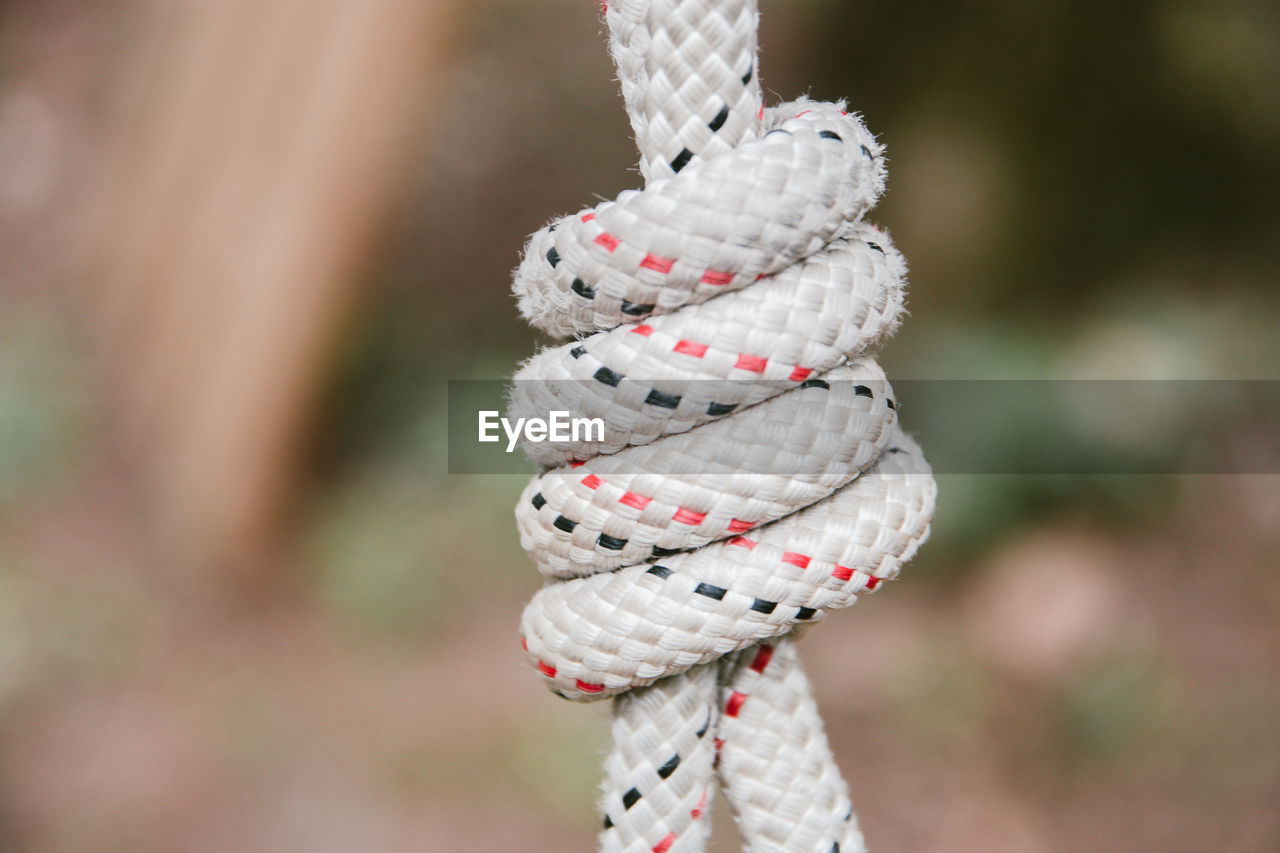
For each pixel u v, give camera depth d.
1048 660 0.65
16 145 0.97
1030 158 0.83
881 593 0.72
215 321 0.80
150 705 0.64
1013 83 0.83
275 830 0.56
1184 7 0.80
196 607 0.72
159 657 0.67
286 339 0.78
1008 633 0.67
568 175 1.02
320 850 0.55
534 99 1.05
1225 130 0.81
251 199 0.81
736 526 0.24
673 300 0.24
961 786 0.59
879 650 0.68
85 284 0.88
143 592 0.72
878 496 0.25
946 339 0.82
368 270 0.82
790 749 0.25
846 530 0.24
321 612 0.72
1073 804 0.58
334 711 0.64
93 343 0.85
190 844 0.55
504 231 0.98
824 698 0.65
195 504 0.77
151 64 0.95
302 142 0.79
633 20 0.24
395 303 0.92
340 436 0.83
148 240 0.86
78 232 0.91
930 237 0.84
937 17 0.84
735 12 0.24
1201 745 0.60
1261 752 0.59
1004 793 0.59
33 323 0.85
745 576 0.24
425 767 0.60
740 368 0.24
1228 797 0.57
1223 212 0.83
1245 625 0.66
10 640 0.65
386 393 0.86
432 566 0.73
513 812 0.57
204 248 0.82
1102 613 0.67
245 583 0.74
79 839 0.55
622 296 0.24
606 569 0.25
